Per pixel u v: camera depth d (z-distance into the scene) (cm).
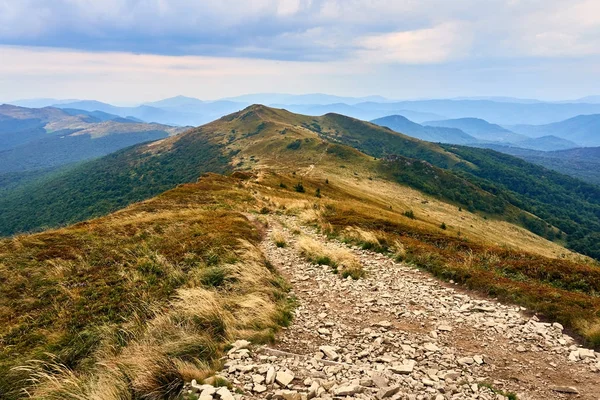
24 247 1662
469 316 1052
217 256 1494
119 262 1480
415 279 1395
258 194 4575
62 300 1147
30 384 757
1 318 1051
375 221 2497
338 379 677
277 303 1109
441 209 14688
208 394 581
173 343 795
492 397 650
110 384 647
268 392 612
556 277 1395
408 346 865
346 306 1144
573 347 845
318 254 1677
